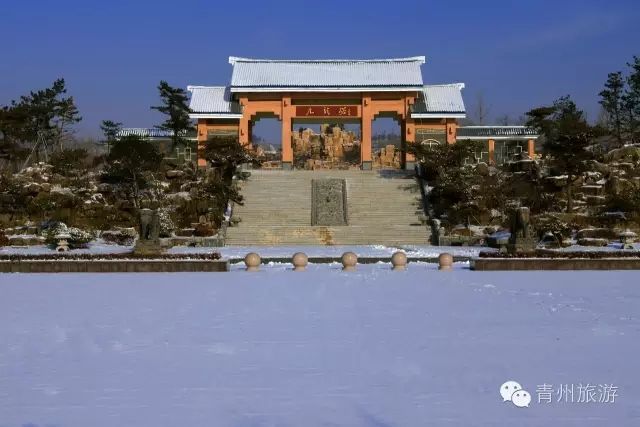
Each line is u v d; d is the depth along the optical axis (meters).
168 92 73.25
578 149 54.09
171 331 17.80
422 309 21.02
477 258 33.22
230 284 27.50
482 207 54.47
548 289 25.47
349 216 55.28
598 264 32.75
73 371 13.91
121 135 77.19
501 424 10.73
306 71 77.50
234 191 56.66
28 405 11.77
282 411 11.41
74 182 60.69
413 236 51.62
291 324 18.67
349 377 13.37
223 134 75.38
